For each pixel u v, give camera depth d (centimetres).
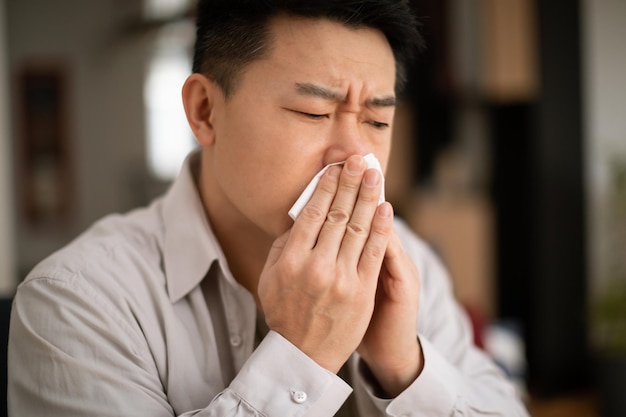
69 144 311
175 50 315
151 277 93
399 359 89
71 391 80
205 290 98
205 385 90
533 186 300
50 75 305
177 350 89
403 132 335
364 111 85
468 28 308
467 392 95
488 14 303
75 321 83
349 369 102
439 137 340
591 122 312
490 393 100
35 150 305
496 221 325
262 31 82
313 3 79
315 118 82
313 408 78
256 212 85
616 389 266
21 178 301
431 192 336
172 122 322
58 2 304
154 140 322
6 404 100
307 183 83
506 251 323
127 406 79
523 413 102
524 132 316
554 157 297
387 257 85
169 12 304
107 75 312
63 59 307
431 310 116
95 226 106
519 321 316
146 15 308
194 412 79
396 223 128
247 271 101
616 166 300
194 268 94
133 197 320
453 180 334
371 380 94
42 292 86
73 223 314
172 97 320
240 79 84
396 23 85
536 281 300
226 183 88
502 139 326
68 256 91
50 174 308
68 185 311
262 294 81
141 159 320
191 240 95
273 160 82
